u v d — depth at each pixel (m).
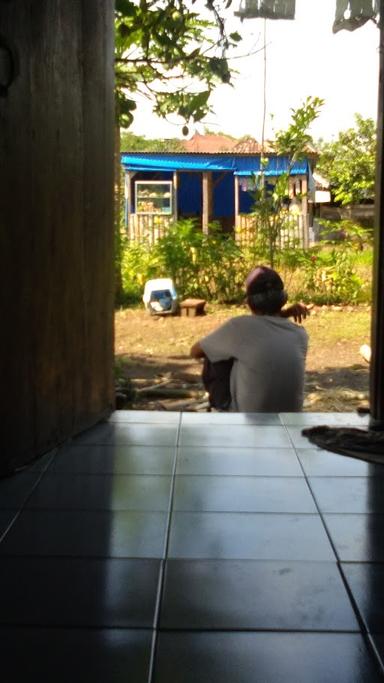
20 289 3.49
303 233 17.33
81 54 4.11
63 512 3.11
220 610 2.35
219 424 4.52
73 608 2.36
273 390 4.92
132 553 2.74
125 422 4.56
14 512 3.11
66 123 3.94
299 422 4.57
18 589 2.48
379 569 2.63
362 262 17.33
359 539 2.87
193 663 2.07
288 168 14.90
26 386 3.62
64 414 4.07
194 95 5.30
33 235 3.60
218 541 2.84
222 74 4.62
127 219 20.47
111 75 4.60
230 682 2.00
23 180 3.48
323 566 2.65
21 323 3.52
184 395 8.11
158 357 10.29
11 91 3.34
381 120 4.37
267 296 5.06
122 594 2.45
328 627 2.26
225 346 5.01
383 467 3.71
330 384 8.71
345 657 2.12
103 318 4.59
